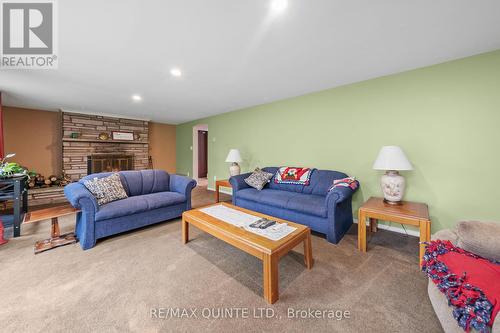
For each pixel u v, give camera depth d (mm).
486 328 789
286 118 3803
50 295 1466
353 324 1238
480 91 2121
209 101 3963
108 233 2348
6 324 1220
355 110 2961
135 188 3145
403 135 2578
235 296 1478
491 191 2104
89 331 1184
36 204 3900
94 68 2428
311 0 1385
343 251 2135
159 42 1896
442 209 2361
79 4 1411
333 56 2176
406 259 1972
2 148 3170
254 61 2283
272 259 1416
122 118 5453
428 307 1367
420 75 2447
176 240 2389
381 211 2062
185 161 6656
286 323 1246
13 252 2088
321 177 3076
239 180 3508
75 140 4711
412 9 1476
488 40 1873
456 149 2262
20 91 3254
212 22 1618
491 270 1030
